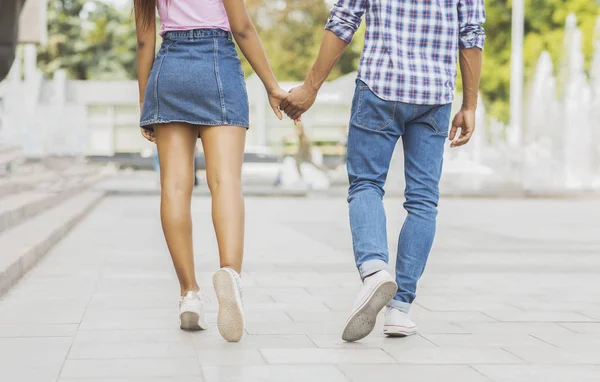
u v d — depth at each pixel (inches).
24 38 692.7
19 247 301.4
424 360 161.5
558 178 1024.2
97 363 158.1
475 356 165.2
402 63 173.9
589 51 1611.7
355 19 176.4
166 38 183.2
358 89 176.7
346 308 220.5
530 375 151.1
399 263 179.8
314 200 841.5
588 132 989.2
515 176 1082.1
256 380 146.0
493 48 1681.8
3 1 603.5
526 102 1603.1
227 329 170.2
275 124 1499.8
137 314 209.2
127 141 1606.8
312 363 158.2
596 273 298.8
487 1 1667.1
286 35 2069.4
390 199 831.7
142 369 153.3
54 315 207.3
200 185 1037.2
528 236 445.1
